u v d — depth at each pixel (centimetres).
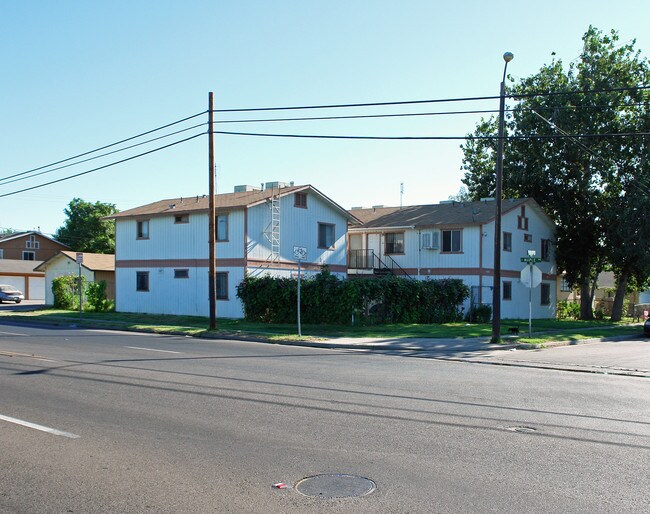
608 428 844
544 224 4319
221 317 3306
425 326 2864
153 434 788
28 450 712
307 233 3619
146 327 2723
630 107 4000
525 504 545
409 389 1162
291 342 2220
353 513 523
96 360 1540
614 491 580
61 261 4703
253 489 582
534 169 4238
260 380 1244
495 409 973
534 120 4156
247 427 827
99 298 3912
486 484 599
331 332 2492
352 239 4244
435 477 620
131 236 3747
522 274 2434
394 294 3022
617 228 3944
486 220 3653
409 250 3947
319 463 667
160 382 1196
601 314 4603
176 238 3531
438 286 3262
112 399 1016
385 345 2097
